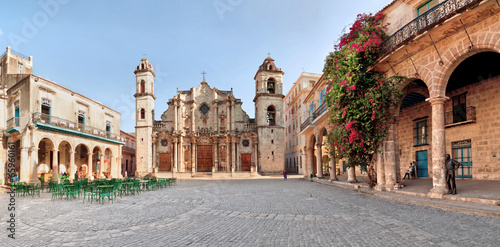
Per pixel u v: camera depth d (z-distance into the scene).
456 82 15.54
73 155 28.09
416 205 10.17
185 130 48.62
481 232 6.26
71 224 8.21
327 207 10.55
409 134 21.41
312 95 31.23
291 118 56.75
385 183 14.47
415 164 20.22
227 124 47.53
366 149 14.20
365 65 14.51
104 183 18.50
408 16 14.28
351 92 14.26
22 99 25.28
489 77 14.66
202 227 7.70
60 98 28.11
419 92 15.87
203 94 49.97
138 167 43.97
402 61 13.13
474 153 15.62
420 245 5.58
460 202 9.56
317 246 5.72
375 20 15.42
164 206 11.70
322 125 25.98
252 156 46.38
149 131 44.88
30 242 6.38
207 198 14.47
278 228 7.39
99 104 34.75
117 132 39.34
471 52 10.05
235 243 6.08
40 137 24.14
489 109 14.80
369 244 5.77
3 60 27.95
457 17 9.69
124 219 8.91
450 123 17.17
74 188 14.68
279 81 48.12
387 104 13.70
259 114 46.66
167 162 45.97
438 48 11.17
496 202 8.64
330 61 16.38
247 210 10.37
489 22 9.27
